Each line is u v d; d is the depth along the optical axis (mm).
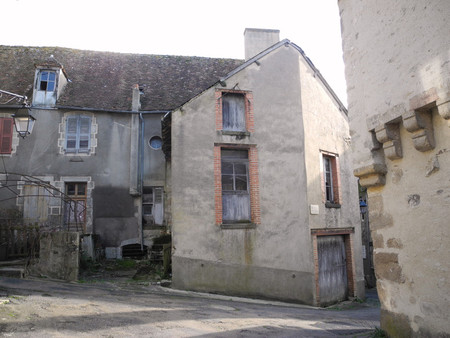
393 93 4340
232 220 10234
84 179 14672
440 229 3803
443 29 3674
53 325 5109
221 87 10664
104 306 6660
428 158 4004
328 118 11992
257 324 6227
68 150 14781
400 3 4297
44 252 9266
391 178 4559
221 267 9742
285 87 11016
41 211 14188
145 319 5879
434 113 3943
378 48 4664
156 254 13711
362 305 10562
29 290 7426
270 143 10594
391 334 4438
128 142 15156
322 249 10586
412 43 4082
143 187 15039
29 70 16281
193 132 10352
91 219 14453
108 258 14195
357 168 4969
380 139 4539
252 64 11008
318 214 10477
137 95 15289
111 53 18531
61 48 18078
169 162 15062
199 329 5480
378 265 4719
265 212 10195
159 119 15430
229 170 10531
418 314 4031
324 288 10242
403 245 4305
